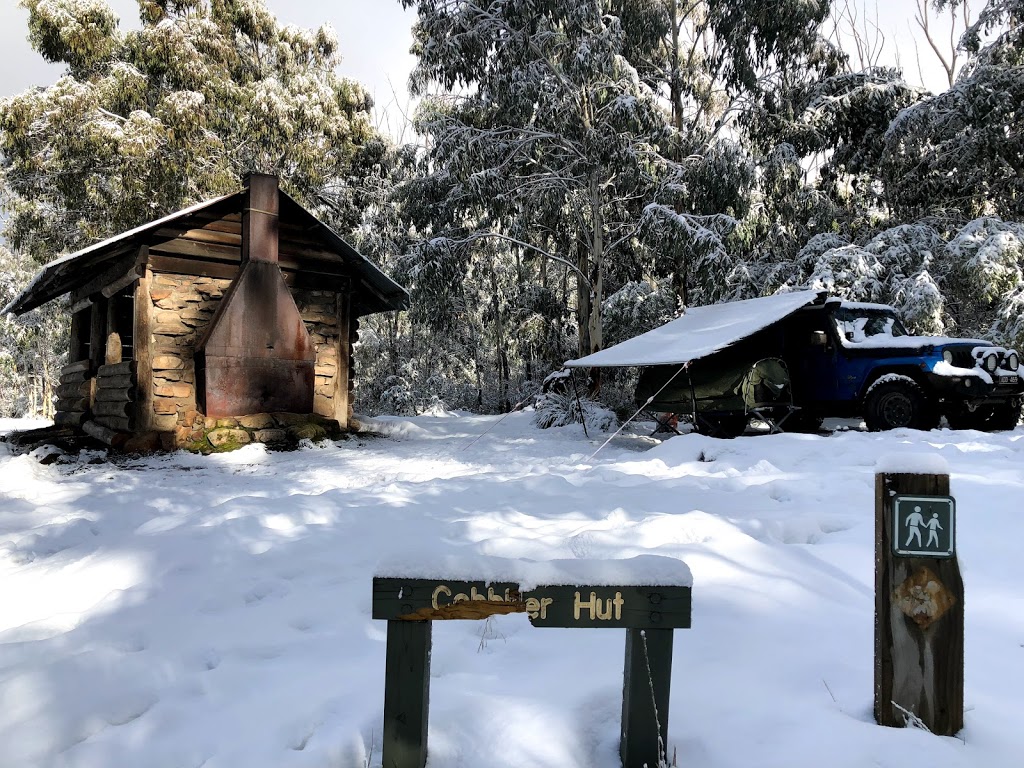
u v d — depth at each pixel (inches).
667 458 334.3
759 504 196.1
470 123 847.1
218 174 842.2
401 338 1286.9
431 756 72.2
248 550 156.6
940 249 657.6
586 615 68.6
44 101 766.5
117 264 468.1
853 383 417.4
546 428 583.8
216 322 444.1
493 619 114.8
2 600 135.6
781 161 717.3
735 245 679.7
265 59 1026.1
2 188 917.8
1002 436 338.6
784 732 75.4
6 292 1186.0
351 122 1021.2
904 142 699.4
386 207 1055.0
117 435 426.9
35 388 1507.1
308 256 505.7
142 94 845.8
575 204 743.7
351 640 105.8
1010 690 85.9
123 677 92.2
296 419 464.8
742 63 769.6
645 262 855.7
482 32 713.0
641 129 670.5
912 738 73.3
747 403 391.9
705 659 94.8
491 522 173.9
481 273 1067.3
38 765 72.5
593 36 679.1
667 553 140.7
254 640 105.8
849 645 98.8
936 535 77.3
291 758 71.9
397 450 445.4
